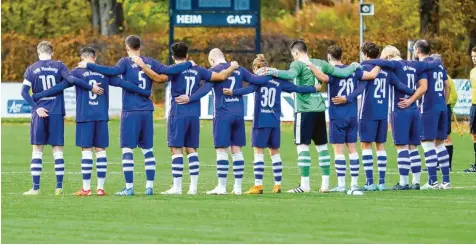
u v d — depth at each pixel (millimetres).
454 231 29359
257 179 38938
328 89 39344
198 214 32469
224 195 38062
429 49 41219
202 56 99812
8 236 28469
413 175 41000
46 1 111875
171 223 30703
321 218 31672
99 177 38188
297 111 39406
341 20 108062
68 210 33344
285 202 35531
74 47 100812
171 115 38344
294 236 28469
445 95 41812
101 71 37656
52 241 27750
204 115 74750
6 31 111125
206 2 81000
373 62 39438
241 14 81125
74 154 59781
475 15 102062
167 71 37906
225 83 38469
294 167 52625
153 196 37625
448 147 51000
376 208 33906
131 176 38188
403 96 40188
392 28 104688
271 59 97812
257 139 38938
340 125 39312
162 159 57250
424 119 41312
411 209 33688
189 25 81125
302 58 39219
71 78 37656
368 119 39656
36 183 38875
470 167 51188
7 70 99562
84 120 37875
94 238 28141
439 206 34469
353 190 38188
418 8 104688
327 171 39812
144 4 113062
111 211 33094
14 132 74938
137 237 28312
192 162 38781
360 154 58562
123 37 101000
